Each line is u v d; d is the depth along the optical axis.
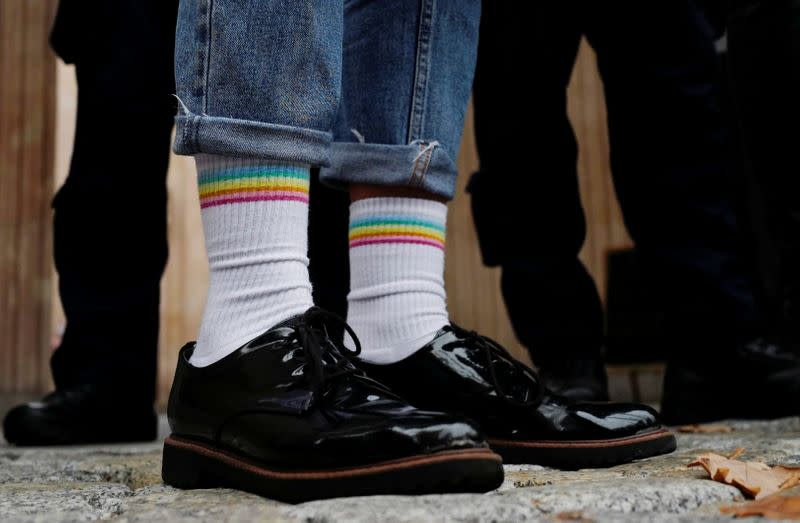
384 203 1.07
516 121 1.73
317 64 0.87
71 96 4.47
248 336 0.86
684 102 1.74
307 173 0.92
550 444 1.00
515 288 1.76
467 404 1.03
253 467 0.80
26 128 4.60
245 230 0.88
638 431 1.02
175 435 0.93
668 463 1.00
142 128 1.73
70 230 1.73
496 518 0.66
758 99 1.98
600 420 1.00
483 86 1.76
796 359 1.80
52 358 1.75
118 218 1.73
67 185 1.73
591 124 4.16
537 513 0.68
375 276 1.07
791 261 1.97
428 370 1.04
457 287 4.26
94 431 1.70
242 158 0.87
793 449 1.15
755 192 2.75
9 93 4.63
